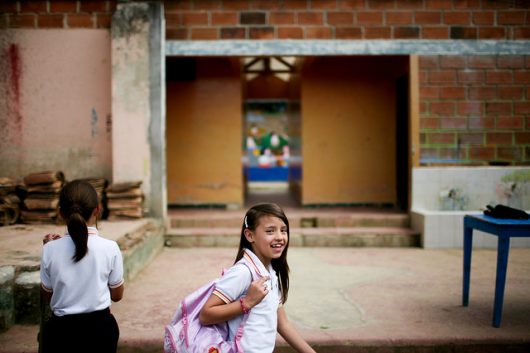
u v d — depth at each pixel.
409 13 7.66
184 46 7.63
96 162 7.69
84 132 7.68
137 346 3.64
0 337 3.69
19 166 7.70
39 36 7.62
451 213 7.33
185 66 9.11
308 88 9.30
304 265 6.26
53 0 7.59
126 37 7.35
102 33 7.61
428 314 4.27
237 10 7.64
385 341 3.67
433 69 7.71
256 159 16.14
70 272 2.35
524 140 7.75
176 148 9.22
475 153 7.77
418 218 7.52
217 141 9.20
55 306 2.36
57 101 7.67
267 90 12.48
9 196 6.64
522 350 3.67
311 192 9.37
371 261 6.49
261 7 7.65
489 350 3.67
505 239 3.82
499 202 7.67
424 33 7.68
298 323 4.06
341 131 9.34
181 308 2.30
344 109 9.33
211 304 2.20
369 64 9.29
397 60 9.14
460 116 7.74
